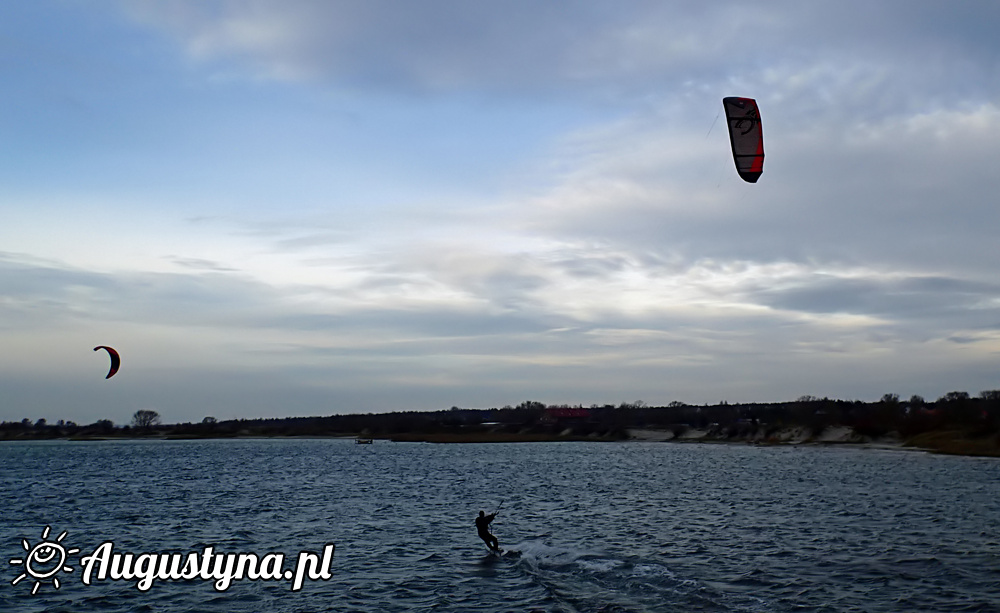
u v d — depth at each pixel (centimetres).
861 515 4872
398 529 4331
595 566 3167
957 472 9050
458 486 7456
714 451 17475
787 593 2700
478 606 2578
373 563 3312
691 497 6188
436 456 15562
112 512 5262
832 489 6831
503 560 3347
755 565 3189
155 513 5188
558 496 6334
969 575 2991
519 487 7306
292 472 10069
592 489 7031
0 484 8106
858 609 2497
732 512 5100
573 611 2484
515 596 2694
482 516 3672
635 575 2992
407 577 3028
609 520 4706
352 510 5322
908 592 2719
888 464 10962
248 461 13712
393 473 9725
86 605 2680
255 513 5153
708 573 3036
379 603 2645
